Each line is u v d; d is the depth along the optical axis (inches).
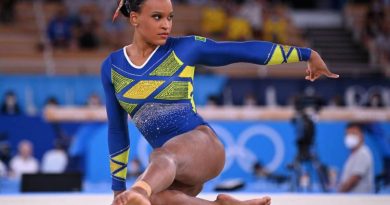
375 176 1028.5
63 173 881.5
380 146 1188.5
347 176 864.3
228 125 1136.2
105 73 400.5
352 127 860.6
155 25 376.8
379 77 1577.3
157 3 375.9
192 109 390.9
